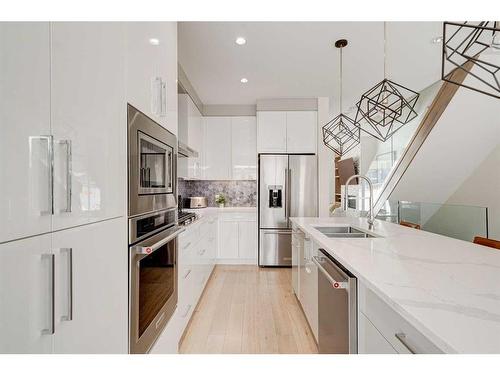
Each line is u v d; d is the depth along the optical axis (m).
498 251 1.58
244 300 3.23
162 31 1.75
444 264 1.32
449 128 2.98
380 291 1.00
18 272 0.67
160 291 1.67
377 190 5.07
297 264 3.11
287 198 4.59
